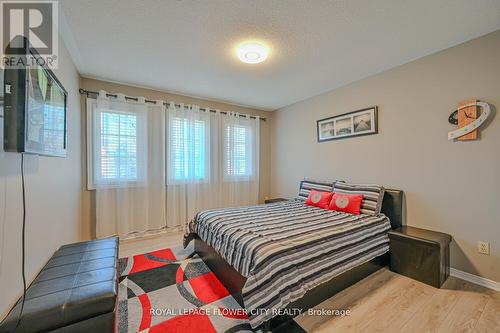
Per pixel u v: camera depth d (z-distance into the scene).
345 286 1.94
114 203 3.09
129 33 1.96
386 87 2.73
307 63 2.54
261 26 1.87
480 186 2.02
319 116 3.66
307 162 3.91
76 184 2.57
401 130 2.59
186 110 3.63
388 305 1.72
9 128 0.99
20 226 1.17
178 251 2.82
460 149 2.14
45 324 1.01
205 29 1.91
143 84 3.19
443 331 1.46
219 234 2.05
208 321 1.56
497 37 1.92
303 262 1.59
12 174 1.09
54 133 1.55
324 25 1.85
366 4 1.60
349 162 3.18
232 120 4.14
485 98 1.98
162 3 1.59
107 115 3.00
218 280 2.11
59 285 1.23
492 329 1.47
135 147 3.20
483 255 2.01
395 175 2.65
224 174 4.05
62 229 1.95
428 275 2.01
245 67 2.65
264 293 1.39
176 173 3.55
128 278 2.15
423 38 2.05
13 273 1.08
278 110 4.57
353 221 2.27
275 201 3.90
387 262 2.35
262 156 4.66
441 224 2.28
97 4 1.59
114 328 1.15
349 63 2.55
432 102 2.33
